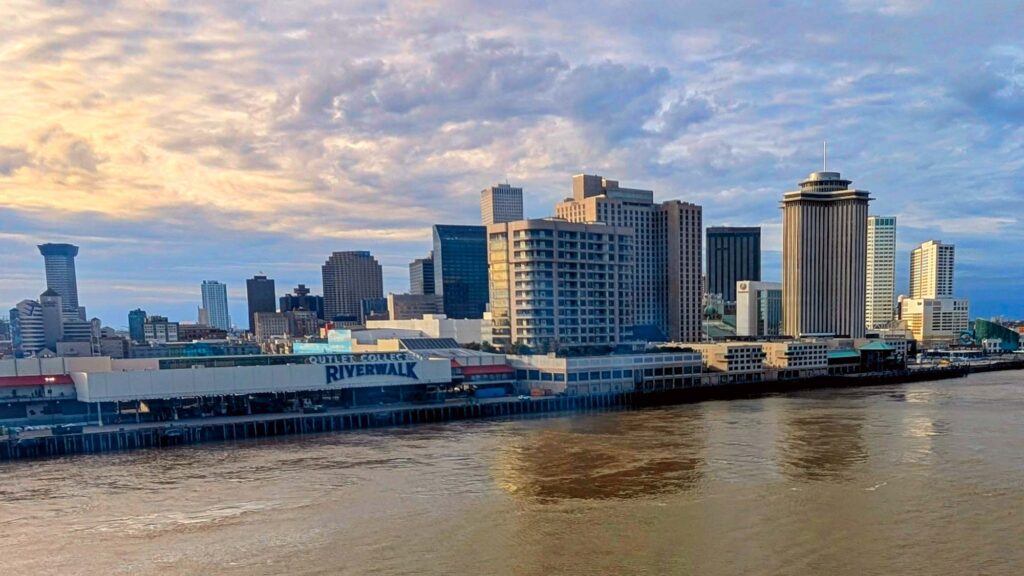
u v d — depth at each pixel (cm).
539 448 12525
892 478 9925
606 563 6912
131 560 7181
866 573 6600
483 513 8538
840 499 8912
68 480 10594
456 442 13338
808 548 7244
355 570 6838
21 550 7494
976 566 6738
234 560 7138
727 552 7156
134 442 13312
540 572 6719
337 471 10894
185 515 8644
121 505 9131
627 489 9519
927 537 7531
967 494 9106
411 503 9012
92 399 14000
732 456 11519
